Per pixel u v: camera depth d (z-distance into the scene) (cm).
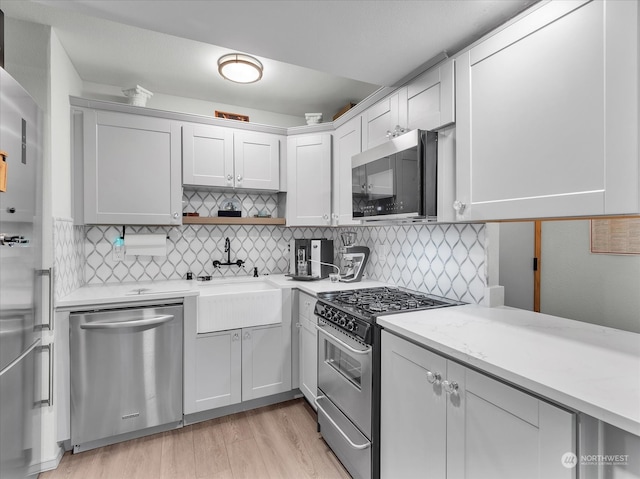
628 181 91
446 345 113
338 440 184
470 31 141
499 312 161
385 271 258
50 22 186
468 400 106
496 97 129
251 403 248
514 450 91
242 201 309
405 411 135
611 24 94
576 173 103
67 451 198
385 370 147
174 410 218
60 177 201
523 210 119
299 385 254
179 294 219
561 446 79
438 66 158
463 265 187
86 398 196
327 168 278
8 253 137
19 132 146
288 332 253
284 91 283
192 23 137
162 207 249
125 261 268
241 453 195
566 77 105
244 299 237
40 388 176
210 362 228
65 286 207
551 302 299
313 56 161
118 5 126
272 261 321
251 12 129
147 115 244
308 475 177
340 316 175
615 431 74
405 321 144
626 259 261
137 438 211
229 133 271
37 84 184
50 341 180
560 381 85
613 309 267
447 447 114
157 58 228
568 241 290
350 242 293
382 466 149
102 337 200
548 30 111
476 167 138
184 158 255
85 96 260
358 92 285
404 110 182
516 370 91
